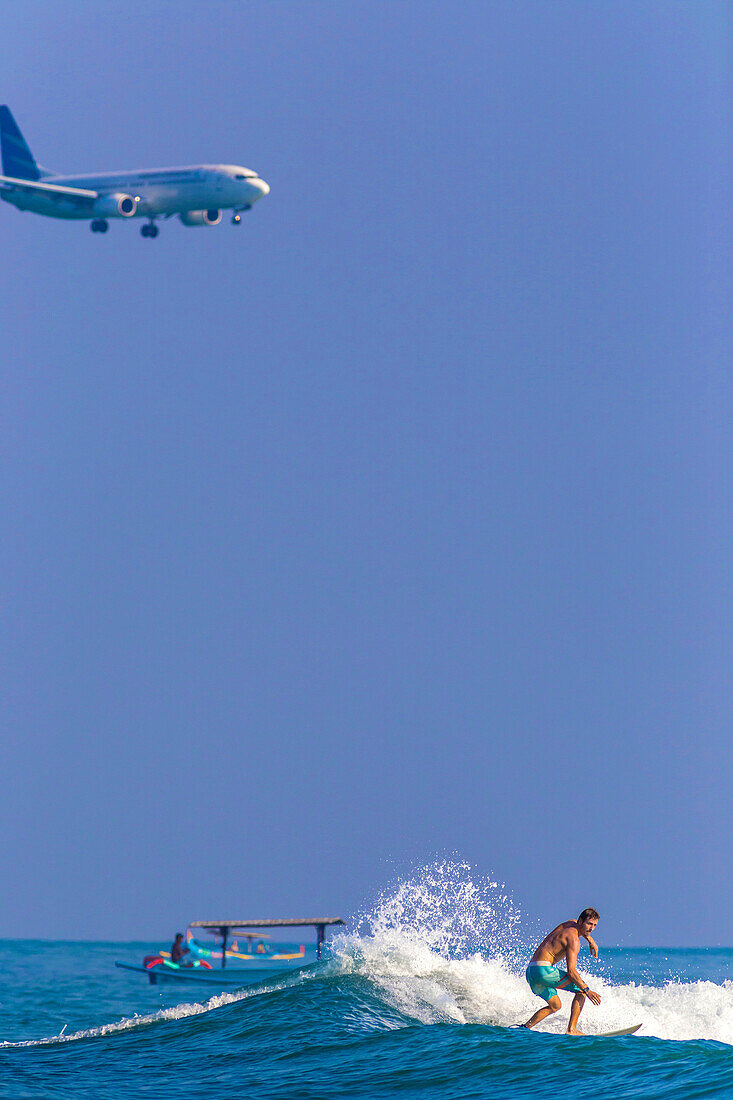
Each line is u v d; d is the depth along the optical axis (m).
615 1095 10.55
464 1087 11.41
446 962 17.67
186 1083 12.53
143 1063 13.80
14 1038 20.16
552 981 13.97
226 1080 12.55
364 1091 11.63
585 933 14.30
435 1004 15.42
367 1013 14.88
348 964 17.47
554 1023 14.62
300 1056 13.25
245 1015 15.60
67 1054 14.84
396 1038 13.59
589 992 13.88
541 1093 10.88
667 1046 12.45
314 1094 11.62
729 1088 10.23
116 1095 11.95
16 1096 11.79
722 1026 15.35
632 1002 16.47
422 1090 11.46
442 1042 13.16
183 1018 16.44
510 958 18.89
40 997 30.00
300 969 18.42
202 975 33.09
